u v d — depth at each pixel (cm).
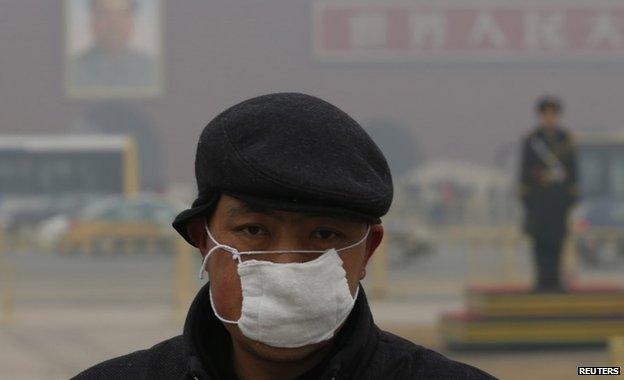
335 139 283
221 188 289
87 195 5522
